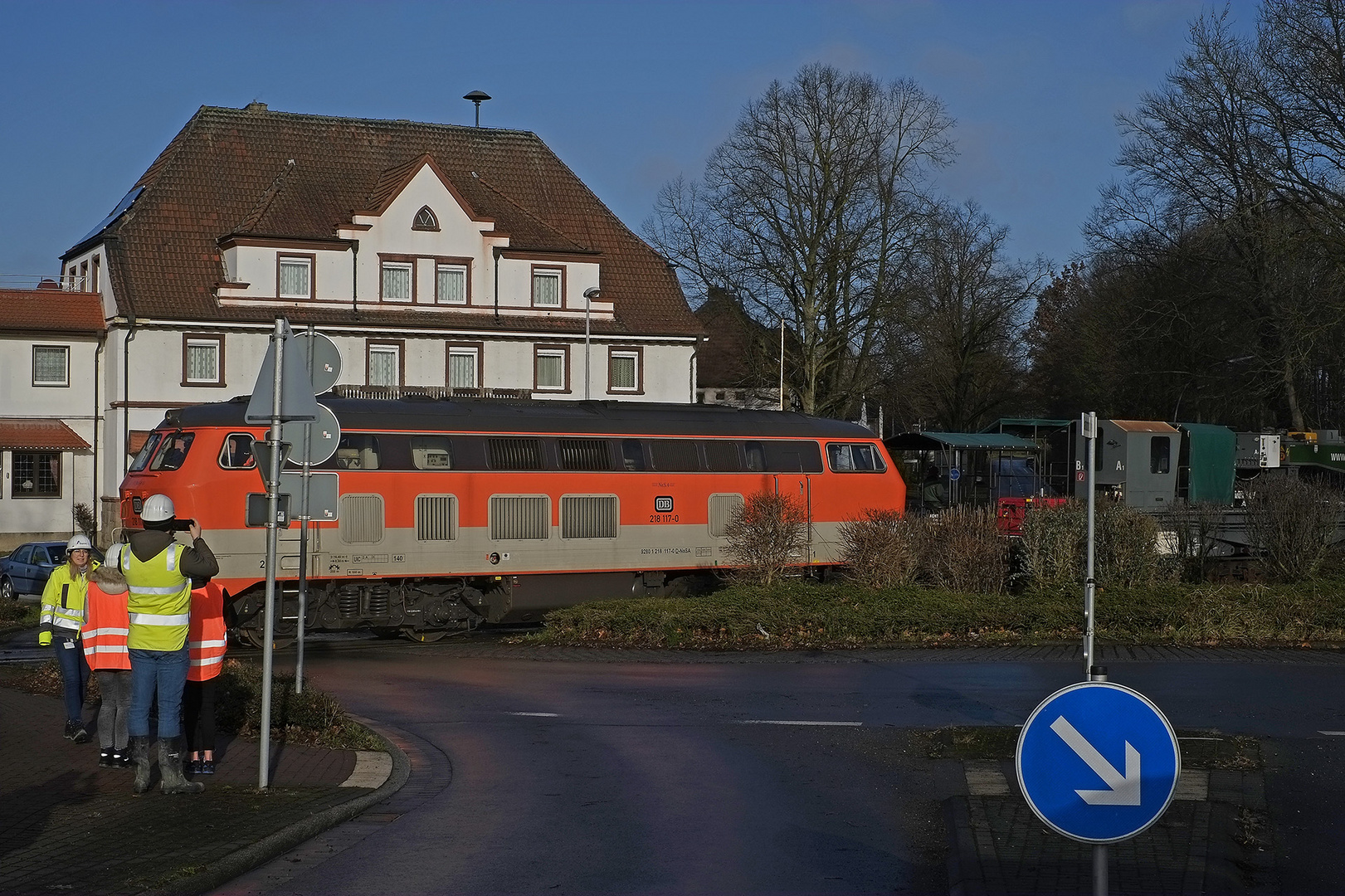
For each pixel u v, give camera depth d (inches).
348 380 1943.9
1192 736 523.2
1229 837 376.8
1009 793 431.2
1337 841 378.9
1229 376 1827.0
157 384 1849.2
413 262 1983.3
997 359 3004.4
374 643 942.4
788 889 337.4
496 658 818.2
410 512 937.5
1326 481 1066.7
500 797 442.3
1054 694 241.8
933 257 2140.7
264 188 1990.7
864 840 385.4
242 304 1881.2
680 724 580.7
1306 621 862.5
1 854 345.1
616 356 2106.3
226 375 1877.5
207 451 888.3
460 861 361.1
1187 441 1605.6
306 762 483.5
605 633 881.5
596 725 581.0
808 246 2062.0
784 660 786.8
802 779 468.1
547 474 989.8
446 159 2155.5
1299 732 546.9
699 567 1050.1
